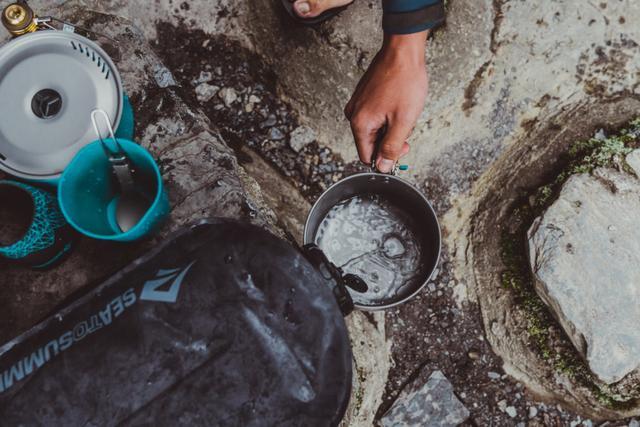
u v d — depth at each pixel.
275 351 0.85
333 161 1.94
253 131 1.94
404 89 1.27
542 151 1.85
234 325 0.86
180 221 1.29
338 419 0.87
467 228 1.92
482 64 1.81
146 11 1.87
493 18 1.76
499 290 1.83
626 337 1.60
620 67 1.86
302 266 0.88
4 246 1.10
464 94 1.83
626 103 1.86
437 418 1.82
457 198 1.92
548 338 1.74
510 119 1.89
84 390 0.86
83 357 0.86
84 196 1.12
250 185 1.56
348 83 1.80
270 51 1.89
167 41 1.92
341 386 0.87
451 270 1.92
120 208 1.20
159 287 0.88
